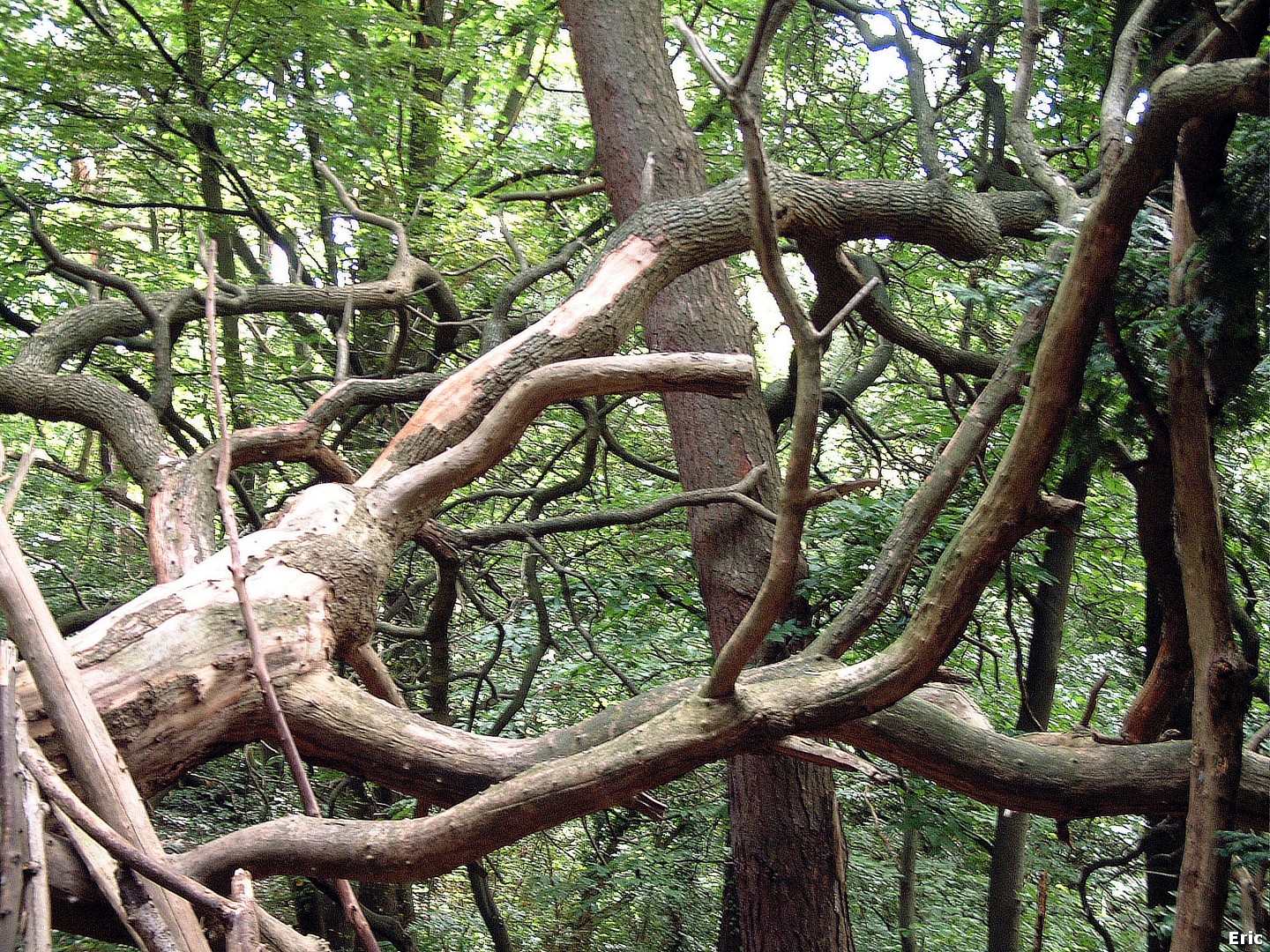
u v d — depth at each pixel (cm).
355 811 673
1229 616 254
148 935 160
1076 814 330
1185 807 324
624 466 870
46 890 136
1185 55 500
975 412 337
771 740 245
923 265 751
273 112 674
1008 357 355
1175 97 218
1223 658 251
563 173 777
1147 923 552
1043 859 743
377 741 284
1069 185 471
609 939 838
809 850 483
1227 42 255
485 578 623
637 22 535
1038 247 573
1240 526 487
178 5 812
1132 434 294
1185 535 258
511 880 930
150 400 443
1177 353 257
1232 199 243
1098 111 665
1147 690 345
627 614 666
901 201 477
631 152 523
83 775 185
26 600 192
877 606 318
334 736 281
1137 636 779
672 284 514
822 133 782
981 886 930
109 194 771
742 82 164
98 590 680
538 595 578
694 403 507
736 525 492
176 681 266
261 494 750
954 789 335
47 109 629
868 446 716
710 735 237
